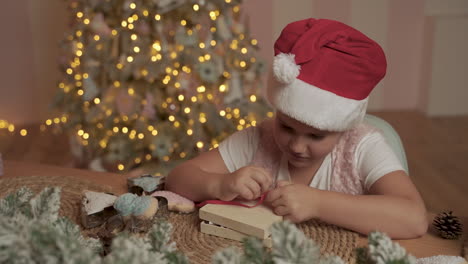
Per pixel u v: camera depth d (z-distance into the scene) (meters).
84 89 2.24
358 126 0.92
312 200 0.73
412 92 3.78
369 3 3.55
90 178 0.94
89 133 2.39
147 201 0.70
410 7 3.58
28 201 0.44
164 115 2.34
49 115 3.40
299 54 0.73
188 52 2.14
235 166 0.99
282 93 0.76
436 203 2.20
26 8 3.22
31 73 3.33
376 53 0.76
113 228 0.69
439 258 0.62
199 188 0.83
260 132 1.01
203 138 2.29
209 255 0.66
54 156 2.83
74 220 0.75
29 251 0.32
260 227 0.67
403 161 0.98
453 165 2.66
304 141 0.80
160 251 0.39
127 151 2.30
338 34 0.74
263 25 3.53
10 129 3.21
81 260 0.32
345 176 0.88
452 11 3.57
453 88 3.57
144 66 2.11
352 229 0.73
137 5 2.11
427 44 3.58
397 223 0.72
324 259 0.37
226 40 2.27
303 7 3.52
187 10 2.12
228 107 2.30
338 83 0.74
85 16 2.26
